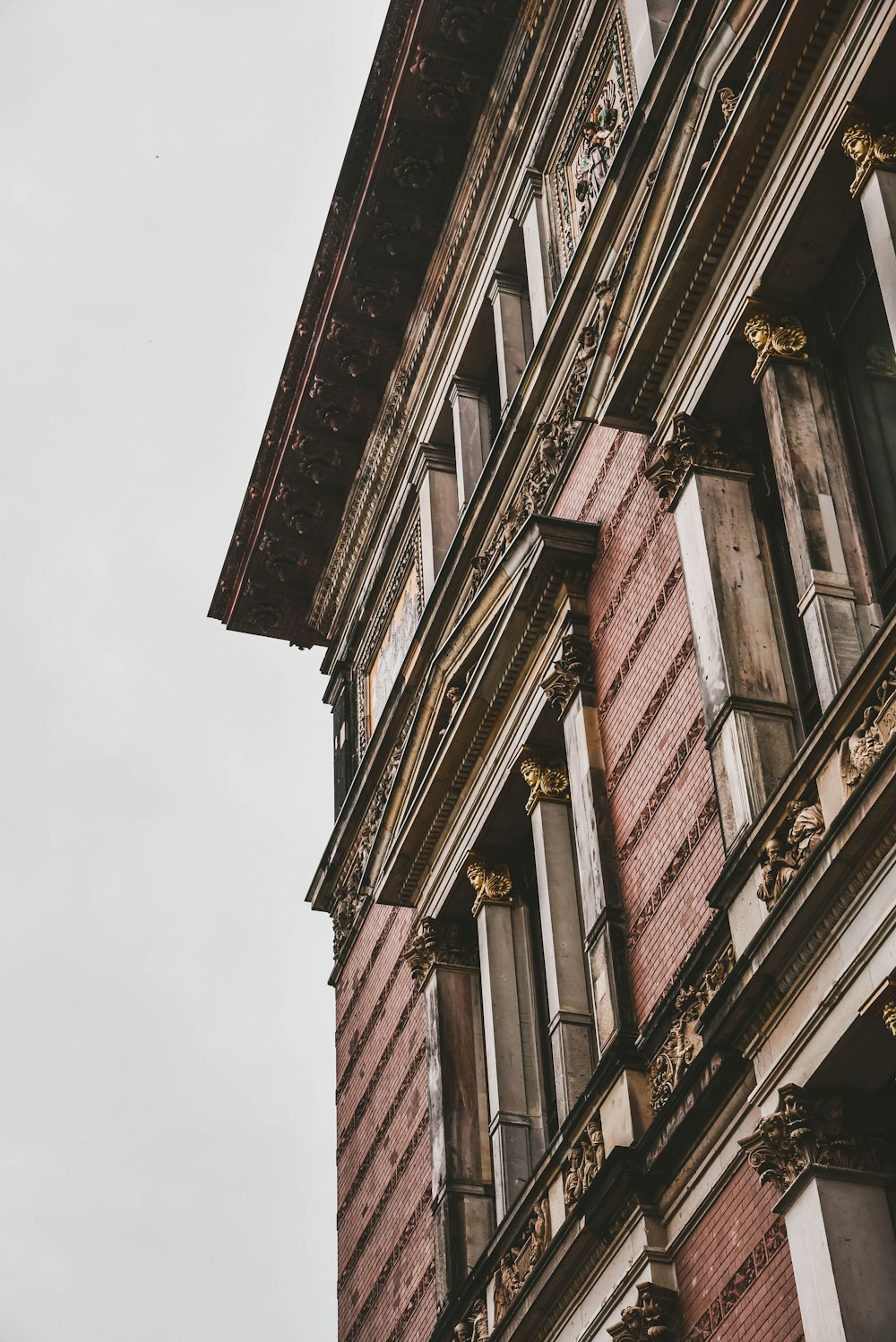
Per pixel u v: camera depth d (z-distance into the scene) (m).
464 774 21.39
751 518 16.42
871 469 14.98
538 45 24.09
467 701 20.75
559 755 19.95
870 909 12.48
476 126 25.59
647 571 18.23
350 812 27.55
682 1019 15.28
